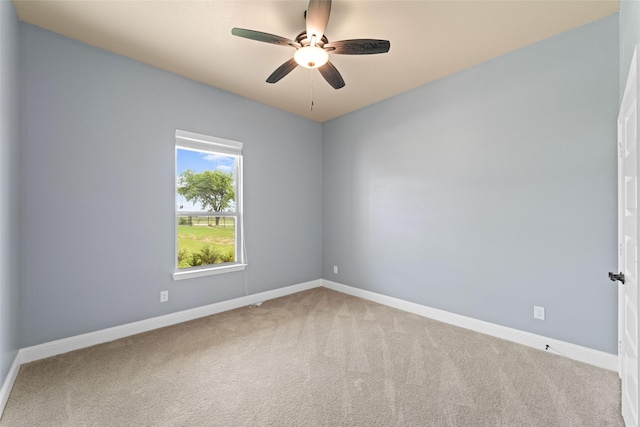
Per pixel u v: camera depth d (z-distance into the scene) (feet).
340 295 13.39
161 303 9.70
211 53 8.75
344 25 7.35
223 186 11.60
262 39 6.56
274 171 13.03
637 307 4.18
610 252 7.06
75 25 7.43
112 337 8.64
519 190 8.48
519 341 8.45
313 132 14.65
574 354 7.52
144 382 6.51
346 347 8.25
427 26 7.40
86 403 5.77
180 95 10.08
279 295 13.19
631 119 4.76
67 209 7.91
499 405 5.76
